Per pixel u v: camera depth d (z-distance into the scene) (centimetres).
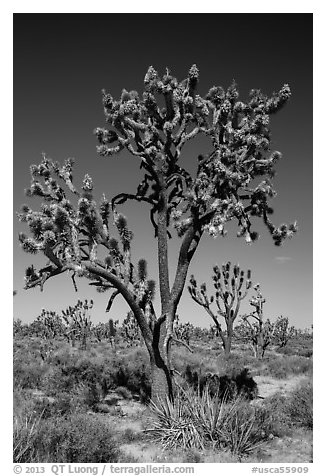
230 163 1119
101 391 1273
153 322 1140
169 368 1104
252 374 1852
